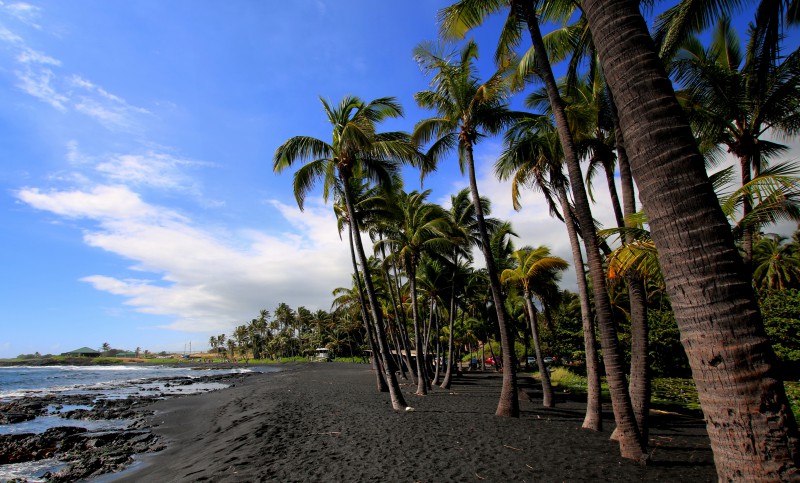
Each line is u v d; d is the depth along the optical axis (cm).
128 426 1831
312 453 955
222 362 11981
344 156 1446
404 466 815
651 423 1237
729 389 241
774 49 796
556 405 1691
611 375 828
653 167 284
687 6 799
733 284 251
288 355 11088
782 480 220
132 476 1002
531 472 746
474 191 1302
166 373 7819
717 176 749
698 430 1134
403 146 1415
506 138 1324
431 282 2616
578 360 3738
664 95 291
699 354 256
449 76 1295
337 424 1295
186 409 2283
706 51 1246
